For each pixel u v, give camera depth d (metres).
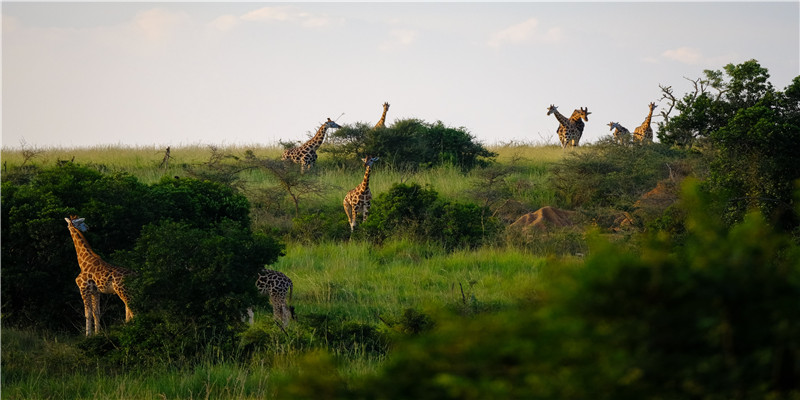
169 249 12.74
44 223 15.27
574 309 3.33
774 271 3.47
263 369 11.27
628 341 3.29
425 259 22.30
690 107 24.34
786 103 19.12
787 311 3.24
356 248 23.39
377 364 11.45
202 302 12.83
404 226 25.05
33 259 15.66
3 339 13.19
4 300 15.13
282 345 12.16
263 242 14.14
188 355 12.14
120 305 16.16
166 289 12.80
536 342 3.35
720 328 3.27
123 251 13.79
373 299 17.16
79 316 15.90
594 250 3.54
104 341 12.59
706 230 3.66
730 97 23.75
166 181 19.38
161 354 12.11
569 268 3.49
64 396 10.50
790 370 3.27
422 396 3.56
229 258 12.87
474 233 24.72
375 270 20.53
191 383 10.78
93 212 16.00
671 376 3.29
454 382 3.36
